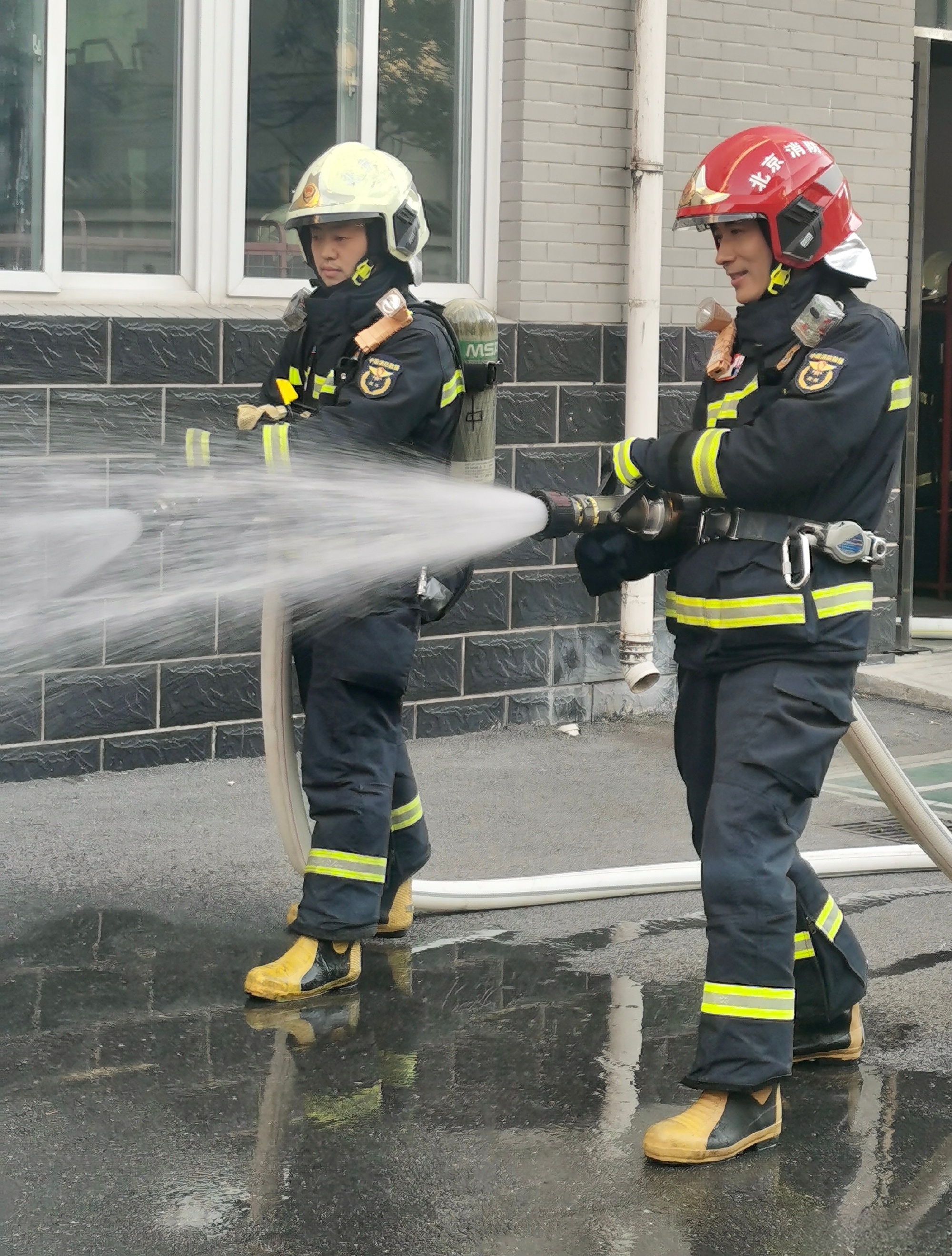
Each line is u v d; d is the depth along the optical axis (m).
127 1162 3.82
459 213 8.37
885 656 9.82
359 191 4.71
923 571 12.76
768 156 3.95
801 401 3.85
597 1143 3.98
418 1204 3.65
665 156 8.67
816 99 9.16
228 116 7.56
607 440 8.61
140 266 7.49
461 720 8.23
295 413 4.84
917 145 9.90
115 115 7.34
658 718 8.81
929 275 12.62
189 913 5.60
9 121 7.08
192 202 7.54
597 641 8.61
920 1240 3.56
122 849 6.25
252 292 7.71
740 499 3.93
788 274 4.00
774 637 3.97
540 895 5.77
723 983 3.89
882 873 6.25
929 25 9.87
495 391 5.00
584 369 8.49
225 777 7.26
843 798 7.48
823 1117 4.16
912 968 5.28
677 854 6.46
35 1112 4.06
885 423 3.98
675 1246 3.50
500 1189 3.73
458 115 8.31
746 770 3.96
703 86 8.74
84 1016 4.70
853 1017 4.47
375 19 7.95
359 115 7.98
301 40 7.77
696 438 3.98
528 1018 4.79
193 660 7.34
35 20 7.08
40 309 7.01
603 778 7.56
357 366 4.77
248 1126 4.02
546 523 4.25
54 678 7.00
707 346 8.92
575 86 8.33
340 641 4.84
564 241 8.40
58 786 7.01
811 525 3.96
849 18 9.21
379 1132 4.00
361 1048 4.53
